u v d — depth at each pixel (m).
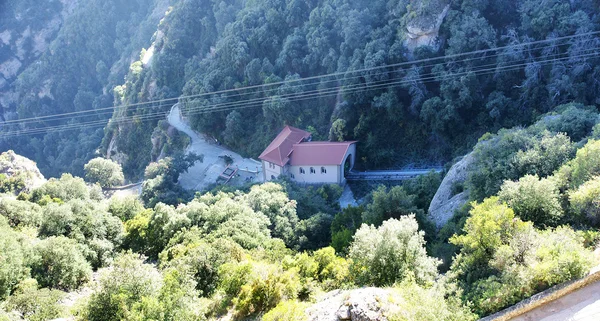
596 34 62.19
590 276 19.92
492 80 68.94
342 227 45.19
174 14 123.44
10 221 47.44
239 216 45.94
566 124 42.78
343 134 77.75
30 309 28.86
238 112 95.56
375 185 71.69
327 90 84.44
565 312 19.17
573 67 61.38
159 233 46.84
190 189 87.75
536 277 20.73
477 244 24.91
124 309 23.97
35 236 43.03
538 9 66.81
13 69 183.62
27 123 161.38
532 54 66.75
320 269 31.38
